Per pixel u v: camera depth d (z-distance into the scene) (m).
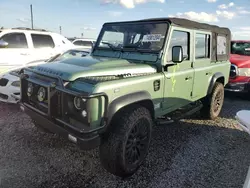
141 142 3.21
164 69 3.55
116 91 2.80
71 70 2.90
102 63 3.28
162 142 4.11
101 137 2.89
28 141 3.88
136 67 3.32
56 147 3.72
